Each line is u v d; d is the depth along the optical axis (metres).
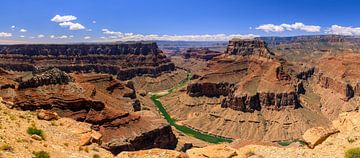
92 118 121.69
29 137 34.91
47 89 122.81
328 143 39.66
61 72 133.50
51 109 115.81
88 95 137.38
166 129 142.38
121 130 125.69
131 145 120.00
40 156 30.94
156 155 35.75
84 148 36.62
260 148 38.66
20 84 120.25
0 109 42.66
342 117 46.69
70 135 39.97
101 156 36.00
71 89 127.81
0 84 118.56
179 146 146.12
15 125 37.22
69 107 119.75
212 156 36.44
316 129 42.88
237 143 54.72
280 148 38.75
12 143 31.53
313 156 36.00
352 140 38.81
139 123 134.62
